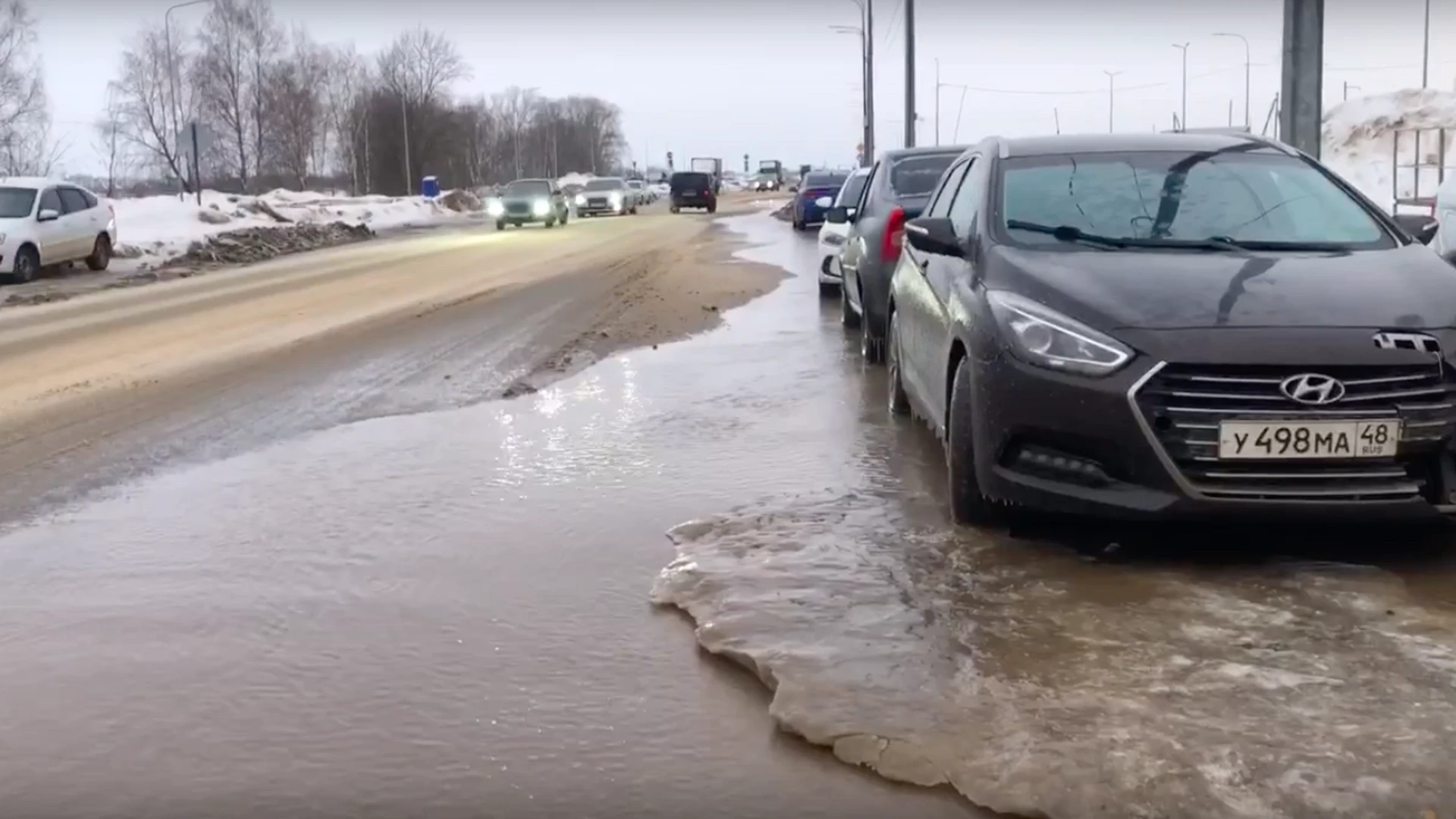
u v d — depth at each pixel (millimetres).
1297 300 4473
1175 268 4828
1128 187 5680
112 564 4984
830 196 30953
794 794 3061
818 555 4703
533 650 3980
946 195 7070
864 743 3229
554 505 5652
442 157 80000
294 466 6590
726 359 9906
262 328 13078
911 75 31375
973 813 2932
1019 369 4520
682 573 4590
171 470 6602
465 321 13188
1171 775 2984
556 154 114688
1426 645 3707
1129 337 4348
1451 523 4457
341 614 4344
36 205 21188
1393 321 4324
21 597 4621
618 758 3264
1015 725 3275
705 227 37438
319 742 3391
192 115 59781
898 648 3795
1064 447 4453
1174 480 4234
